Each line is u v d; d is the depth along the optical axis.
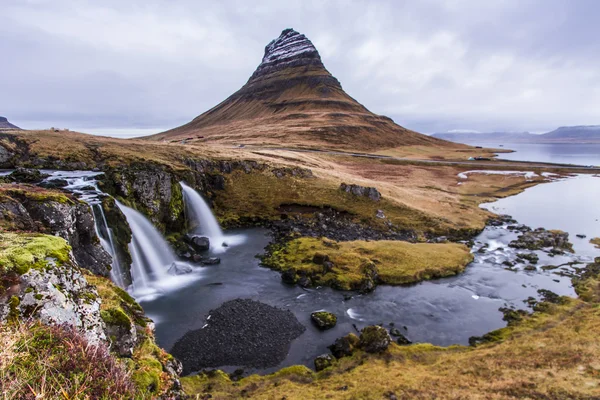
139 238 38.19
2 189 21.14
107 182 40.22
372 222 56.56
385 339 24.02
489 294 33.75
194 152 68.06
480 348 24.22
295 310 29.89
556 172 130.12
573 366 18.08
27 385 5.86
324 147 154.38
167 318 27.89
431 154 179.75
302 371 21.34
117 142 61.47
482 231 56.78
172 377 12.31
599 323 24.36
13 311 8.27
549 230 54.12
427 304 31.66
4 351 6.25
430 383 18.16
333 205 61.06
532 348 21.98
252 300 31.33
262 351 23.88
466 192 89.69
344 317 29.03
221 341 24.75
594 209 73.38
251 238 49.81
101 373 6.94
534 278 37.50
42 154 47.72
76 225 23.50
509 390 16.25
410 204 65.31
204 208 55.31
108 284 15.69
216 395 18.62
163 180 46.03
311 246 43.66
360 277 35.47
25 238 11.35
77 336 7.78
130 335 11.87
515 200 82.88
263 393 18.75
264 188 64.81
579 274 38.09
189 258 41.31
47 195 22.03
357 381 19.38
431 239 52.00
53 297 9.25
